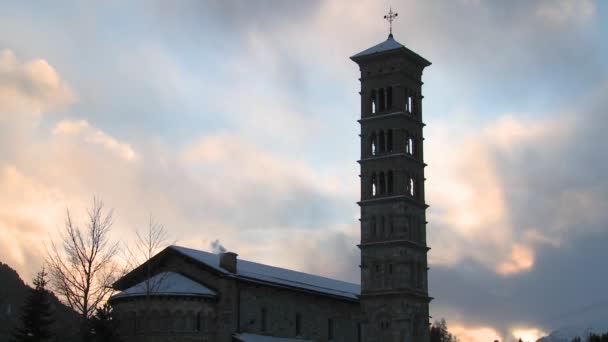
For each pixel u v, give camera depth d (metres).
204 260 117.75
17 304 159.75
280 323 124.06
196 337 110.88
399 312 130.12
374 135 139.00
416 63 143.50
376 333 131.62
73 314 109.31
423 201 139.38
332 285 143.50
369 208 136.25
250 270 125.25
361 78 141.88
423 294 135.38
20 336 107.62
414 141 140.62
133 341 109.00
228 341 113.31
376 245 134.00
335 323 136.12
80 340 99.50
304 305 130.12
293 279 132.62
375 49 140.88
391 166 135.88
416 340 132.88
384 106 139.25
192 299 111.56
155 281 113.12
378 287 133.00
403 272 131.62
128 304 110.75
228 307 114.25
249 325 117.88
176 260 120.06
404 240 132.12
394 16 144.12
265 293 122.25
